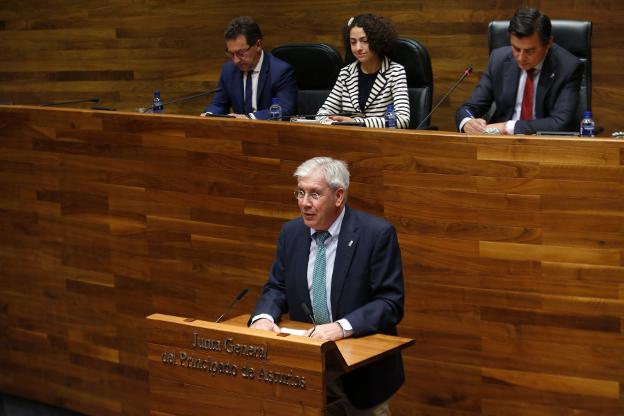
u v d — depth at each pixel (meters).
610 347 7.80
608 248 7.66
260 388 6.74
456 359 8.40
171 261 9.89
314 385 6.50
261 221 9.24
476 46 12.71
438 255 8.30
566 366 7.97
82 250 10.51
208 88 14.71
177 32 14.77
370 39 10.41
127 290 10.26
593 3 12.03
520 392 8.18
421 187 8.27
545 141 7.72
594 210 7.66
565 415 8.04
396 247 7.41
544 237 7.86
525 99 9.76
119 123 9.95
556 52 9.63
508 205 7.94
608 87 12.12
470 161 8.02
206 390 6.99
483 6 12.59
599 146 7.55
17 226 10.95
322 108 10.84
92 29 15.48
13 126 10.73
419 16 12.98
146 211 9.96
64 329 10.84
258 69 11.46
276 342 6.62
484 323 8.23
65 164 10.44
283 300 7.68
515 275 8.02
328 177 7.26
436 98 13.02
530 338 8.07
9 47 16.25
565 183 7.71
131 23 15.13
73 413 10.96
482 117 10.39
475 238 8.12
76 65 15.73
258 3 14.05
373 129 8.46
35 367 11.16
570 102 9.49
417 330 8.52
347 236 7.39
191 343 7.00
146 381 10.34
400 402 8.72
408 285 8.48
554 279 7.89
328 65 11.66
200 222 9.62
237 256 9.46
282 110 11.27
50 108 10.45
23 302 11.09
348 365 6.58
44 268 10.84
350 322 7.13
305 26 13.77
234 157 9.27
